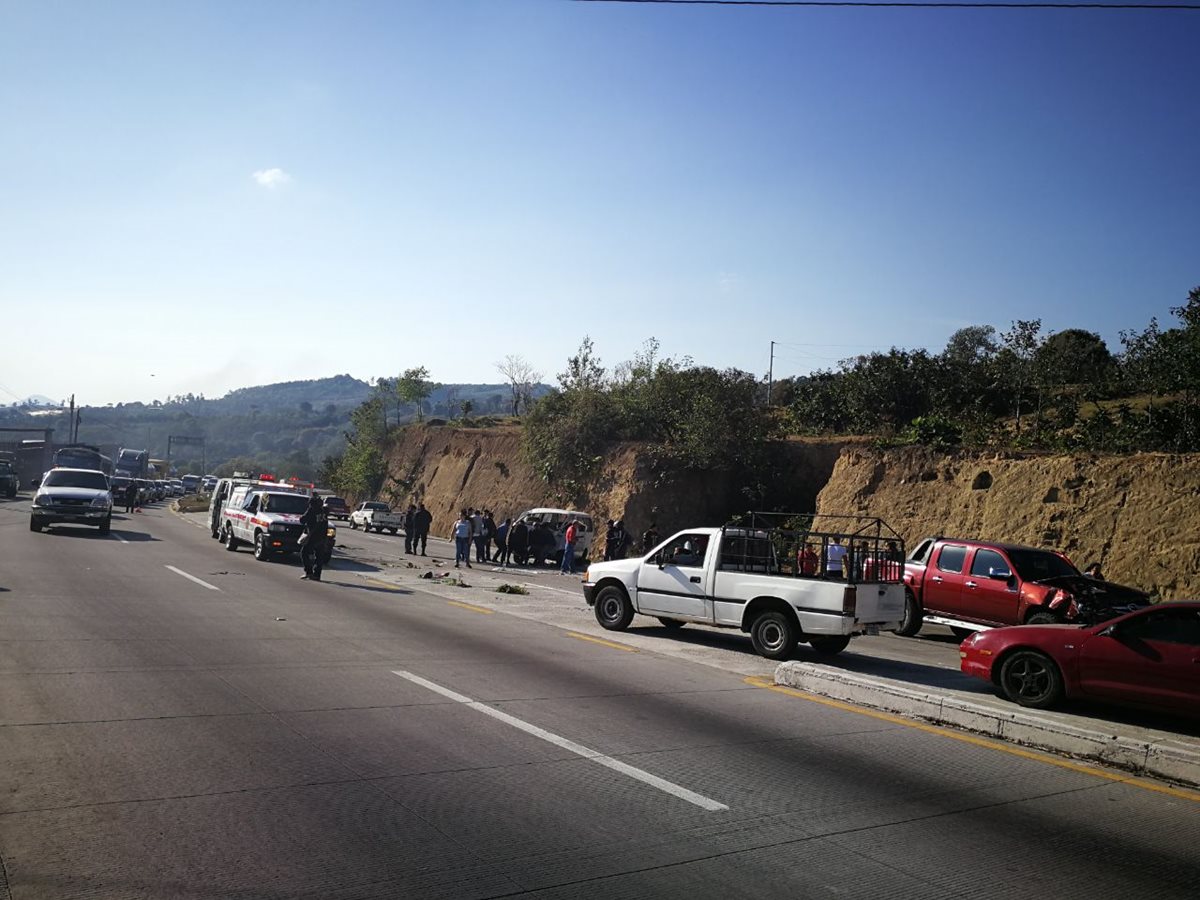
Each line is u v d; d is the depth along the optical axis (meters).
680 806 6.15
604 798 6.23
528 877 4.87
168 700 8.42
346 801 5.92
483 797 6.12
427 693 9.22
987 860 5.48
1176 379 26.36
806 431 41.94
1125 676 9.44
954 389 37.41
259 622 13.53
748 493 38.81
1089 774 7.52
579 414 43.66
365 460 71.81
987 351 44.91
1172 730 9.44
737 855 5.34
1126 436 26.30
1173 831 6.17
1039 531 24.42
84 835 5.16
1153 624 9.51
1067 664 9.80
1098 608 15.12
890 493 29.75
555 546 34.69
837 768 7.30
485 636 13.41
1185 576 21.05
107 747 6.86
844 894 4.88
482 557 33.50
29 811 5.50
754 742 7.97
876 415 39.06
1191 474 22.17
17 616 12.82
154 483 74.94
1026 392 34.88
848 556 13.05
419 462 65.12
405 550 34.12
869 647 15.90
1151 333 32.59
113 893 4.46
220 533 30.38
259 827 5.40
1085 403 33.38
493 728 7.94
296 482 32.81
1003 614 16.48
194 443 151.50
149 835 5.21
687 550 14.30
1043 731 8.32
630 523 38.94
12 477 54.97
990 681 10.45
